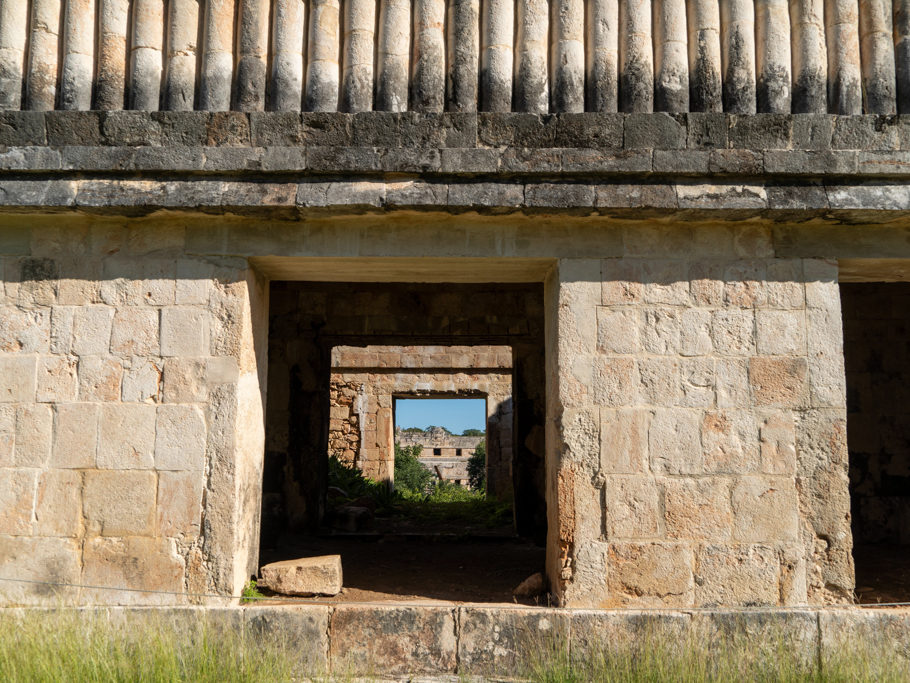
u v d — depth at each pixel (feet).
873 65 19.35
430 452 89.76
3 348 19.02
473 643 17.98
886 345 30.12
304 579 20.27
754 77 19.34
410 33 19.60
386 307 34.12
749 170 18.29
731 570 18.43
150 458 18.75
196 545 18.54
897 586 22.53
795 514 18.57
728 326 19.13
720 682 16.14
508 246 19.29
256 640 17.88
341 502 39.22
